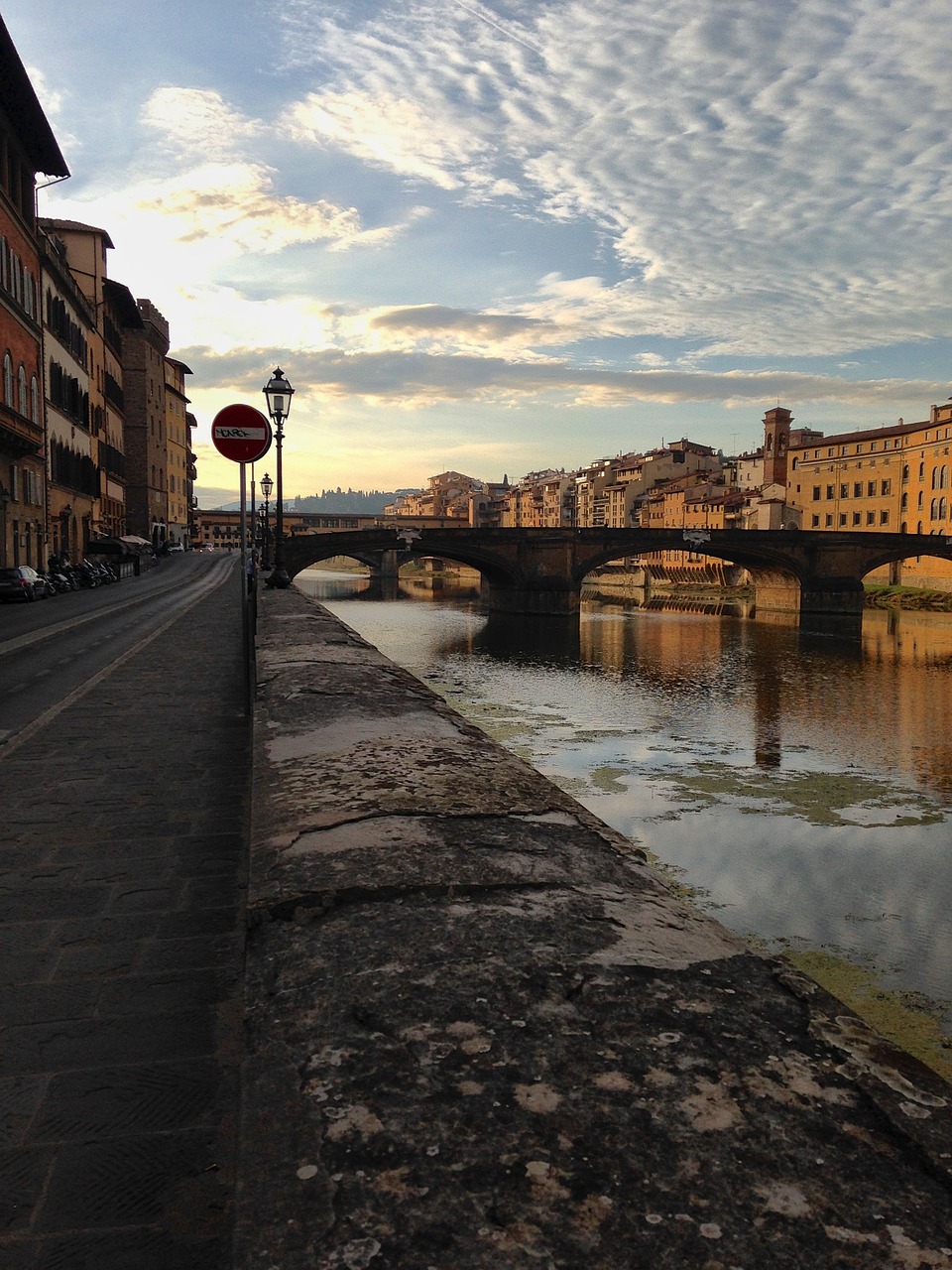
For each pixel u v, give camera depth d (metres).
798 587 90.62
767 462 133.62
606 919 1.98
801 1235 1.01
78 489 54.62
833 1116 1.24
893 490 109.00
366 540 80.12
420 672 48.19
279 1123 1.27
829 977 12.96
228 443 9.55
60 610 28.59
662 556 137.50
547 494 182.38
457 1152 1.18
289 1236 1.04
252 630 9.83
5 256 37.97
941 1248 0.99
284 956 1.83
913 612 93.06
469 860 2.37
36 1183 2.27
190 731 8.73
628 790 23.73
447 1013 1.54
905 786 24.53
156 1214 2.16
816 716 36.19
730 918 15.24
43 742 8.19
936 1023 11.55
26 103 37.81
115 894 4.44
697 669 50.59
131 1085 2.73
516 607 86.62
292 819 2.81
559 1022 1.50
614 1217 1.05
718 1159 1.14
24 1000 3.30
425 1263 0.99
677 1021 1.51
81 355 56.41
